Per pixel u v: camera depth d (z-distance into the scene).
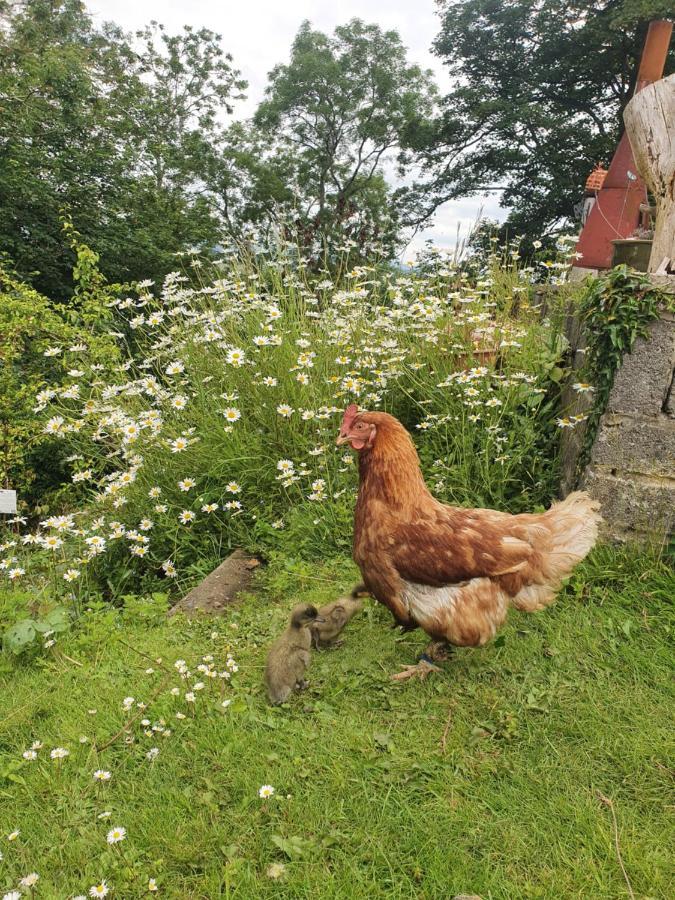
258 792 0.79
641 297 1.21
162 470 1.75
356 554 1.02
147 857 0.73
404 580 0.97
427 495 1.01
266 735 0.90
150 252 6.13
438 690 0.99
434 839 0.73
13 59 6.00
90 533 1.66
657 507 1.25
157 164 7.78
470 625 0.96
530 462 1.62
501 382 1.67
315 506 1.56
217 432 1.73
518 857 0.72
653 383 1.23
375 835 0.74
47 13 7.18
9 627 1.26
